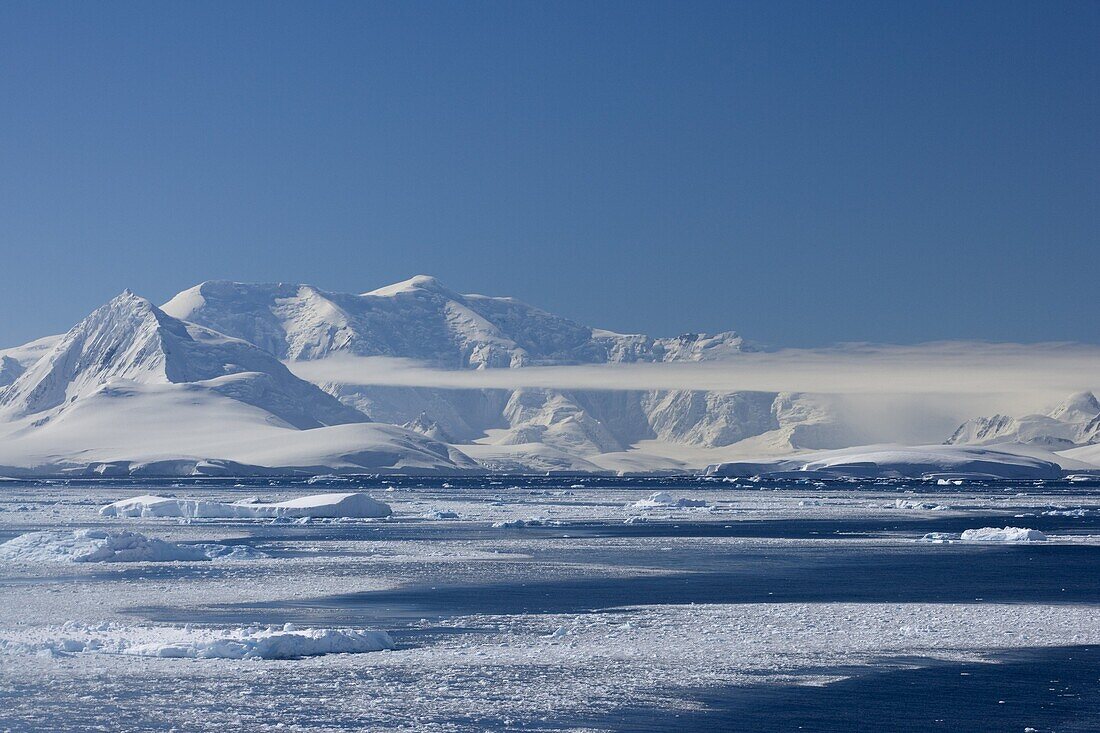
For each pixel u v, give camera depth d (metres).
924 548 178.00
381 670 73.69
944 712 64.06
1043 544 188.12
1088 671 74.50
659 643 84.00
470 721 61.94
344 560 151.88
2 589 115.31
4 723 60.78
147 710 63.41
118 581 123.19
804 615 98.38
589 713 63.62
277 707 64.19
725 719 62.62
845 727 61.19
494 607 103.94
